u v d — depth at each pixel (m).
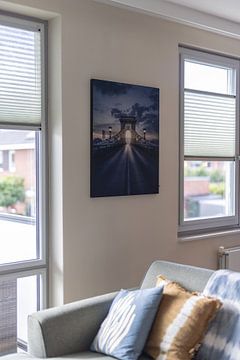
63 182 3.09
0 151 3.01
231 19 3.94
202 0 3.46
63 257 3.11
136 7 3.32
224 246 4.25
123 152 3.39
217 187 4.41
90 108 3.21
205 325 2.21
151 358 2.24
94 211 3.27
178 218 3.99
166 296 2.37
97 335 2.40
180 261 3.87
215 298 2.29
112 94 3.31
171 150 3.77
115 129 3.34
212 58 4.16
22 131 3.11
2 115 2.96
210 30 3.95
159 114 3.65
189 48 3.96
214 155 4.27
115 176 3.36
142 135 3.52
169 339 2.20
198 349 2.23
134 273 3.53
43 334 2.29
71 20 3.09
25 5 2.87
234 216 4.48
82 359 2.24
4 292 3.07
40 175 3.17
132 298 2.42
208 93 4.18
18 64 3.01
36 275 3.18
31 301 3.20
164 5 3.48
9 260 3.10
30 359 2.27
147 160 3.56
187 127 4.03
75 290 3.17
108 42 3.30
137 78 3.50
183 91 3.96
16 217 3.12
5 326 3.09
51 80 3.12
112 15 3.32
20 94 3.03
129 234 3.49
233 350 2.13
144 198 3.59
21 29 3.01
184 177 4.04
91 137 3.21
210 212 4.35
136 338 2.24
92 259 3.27
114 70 3.35
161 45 3.65
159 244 3.70
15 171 3.10
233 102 4.41
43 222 3.18
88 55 3.19
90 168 3.22
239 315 2.18
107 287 3.36
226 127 4.36
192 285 2.48
